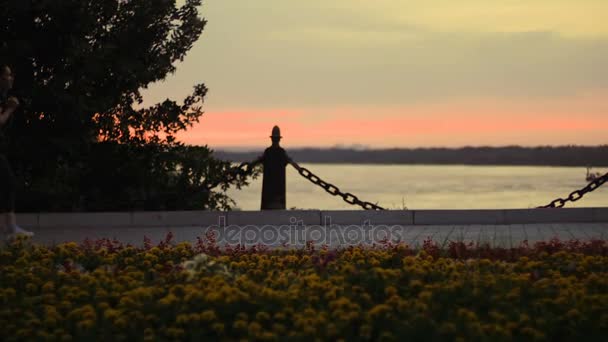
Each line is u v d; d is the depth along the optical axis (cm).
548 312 812
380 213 1938
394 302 828
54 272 1030
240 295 827
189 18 2152
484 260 1045
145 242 1333
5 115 1578
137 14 2078
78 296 882
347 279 944
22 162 2064
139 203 2158
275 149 1994
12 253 1181
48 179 2120
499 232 1767
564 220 1948
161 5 2097
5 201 1589
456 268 1012
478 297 846
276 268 1082
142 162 2175
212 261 1030
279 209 1984
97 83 2084
